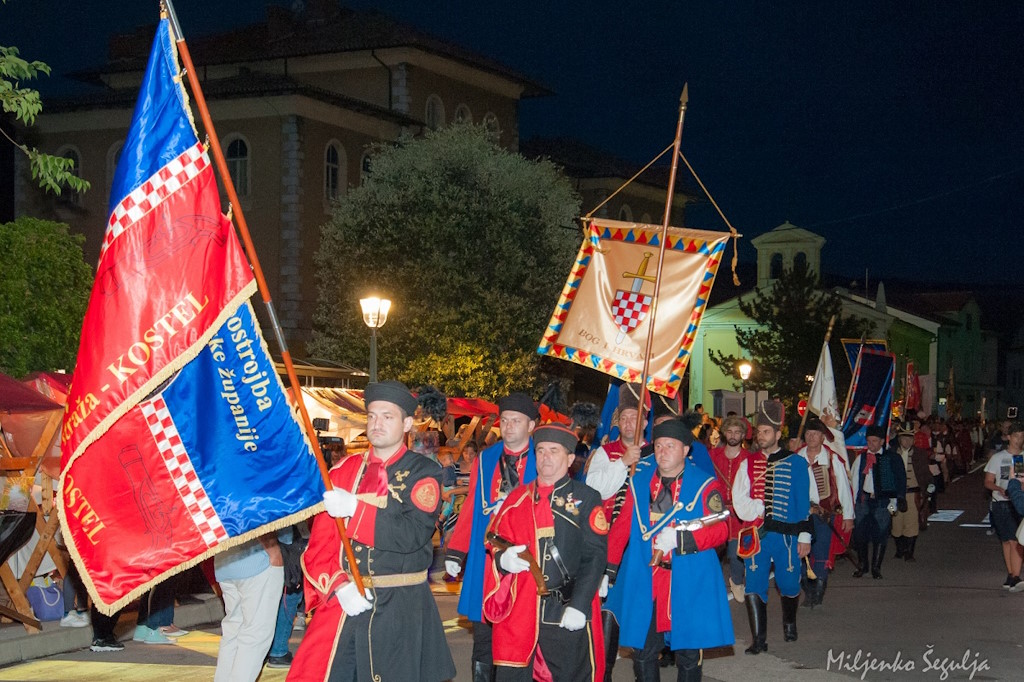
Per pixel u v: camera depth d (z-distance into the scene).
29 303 22.33
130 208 5.59
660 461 7.38
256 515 5.83
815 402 16.17
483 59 44.19
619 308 9.78
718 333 58.06
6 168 42.06
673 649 7.38
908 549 16.98
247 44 42.59
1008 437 14.02
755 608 9.98
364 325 32.53
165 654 9.78
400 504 5.85
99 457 5.69
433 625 5.99
